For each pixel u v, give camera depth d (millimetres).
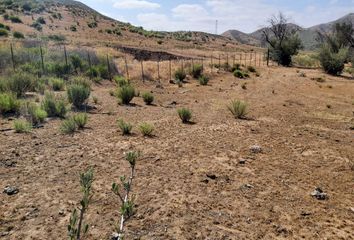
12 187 7027
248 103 20219
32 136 10773
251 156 10305
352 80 34375
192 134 12469
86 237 5363
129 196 6984
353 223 6527
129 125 11945
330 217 6711
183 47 76000
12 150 9266
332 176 9047
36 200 6598
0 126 11672
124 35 83312
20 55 25203
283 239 5781
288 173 9070
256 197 7395
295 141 12422
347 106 21203
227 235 5762
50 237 5387
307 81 31969
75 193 6973
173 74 30312
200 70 31578
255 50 102312
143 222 6000
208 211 6586
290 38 49344
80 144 10312
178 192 7340
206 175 8453
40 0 108312
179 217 6262
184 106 18578
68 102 15891
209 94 23281
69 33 70250
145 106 17844
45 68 24109
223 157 10016
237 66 37750
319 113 18578
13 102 13766
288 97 23406
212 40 123500
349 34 50250
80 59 27469
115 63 30203
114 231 5590
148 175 8219
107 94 20406
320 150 11430
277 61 49219
